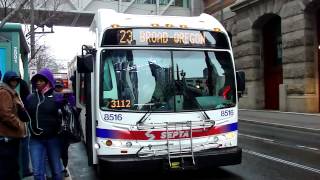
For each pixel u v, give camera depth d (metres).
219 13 36.31
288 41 26.58
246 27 31.14
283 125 19.55
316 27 25.64
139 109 8.05
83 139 12.41
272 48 30.34
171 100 8.20
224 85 8.63
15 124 5.84
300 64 25.61
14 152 5.98
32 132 7.02
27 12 25.75
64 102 7.18
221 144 8.43
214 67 8.60
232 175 8.97
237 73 8.91
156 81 8.21
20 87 8.09
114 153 7.95
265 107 30.91
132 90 8.09
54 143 7.13
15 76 6.12
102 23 8.25
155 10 43.47
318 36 25.66
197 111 8.29
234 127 8.63
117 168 7.77
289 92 26.66
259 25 30.47
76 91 14.27
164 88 8.21
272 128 19.55
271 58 30.44
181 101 8.25
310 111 25.17
